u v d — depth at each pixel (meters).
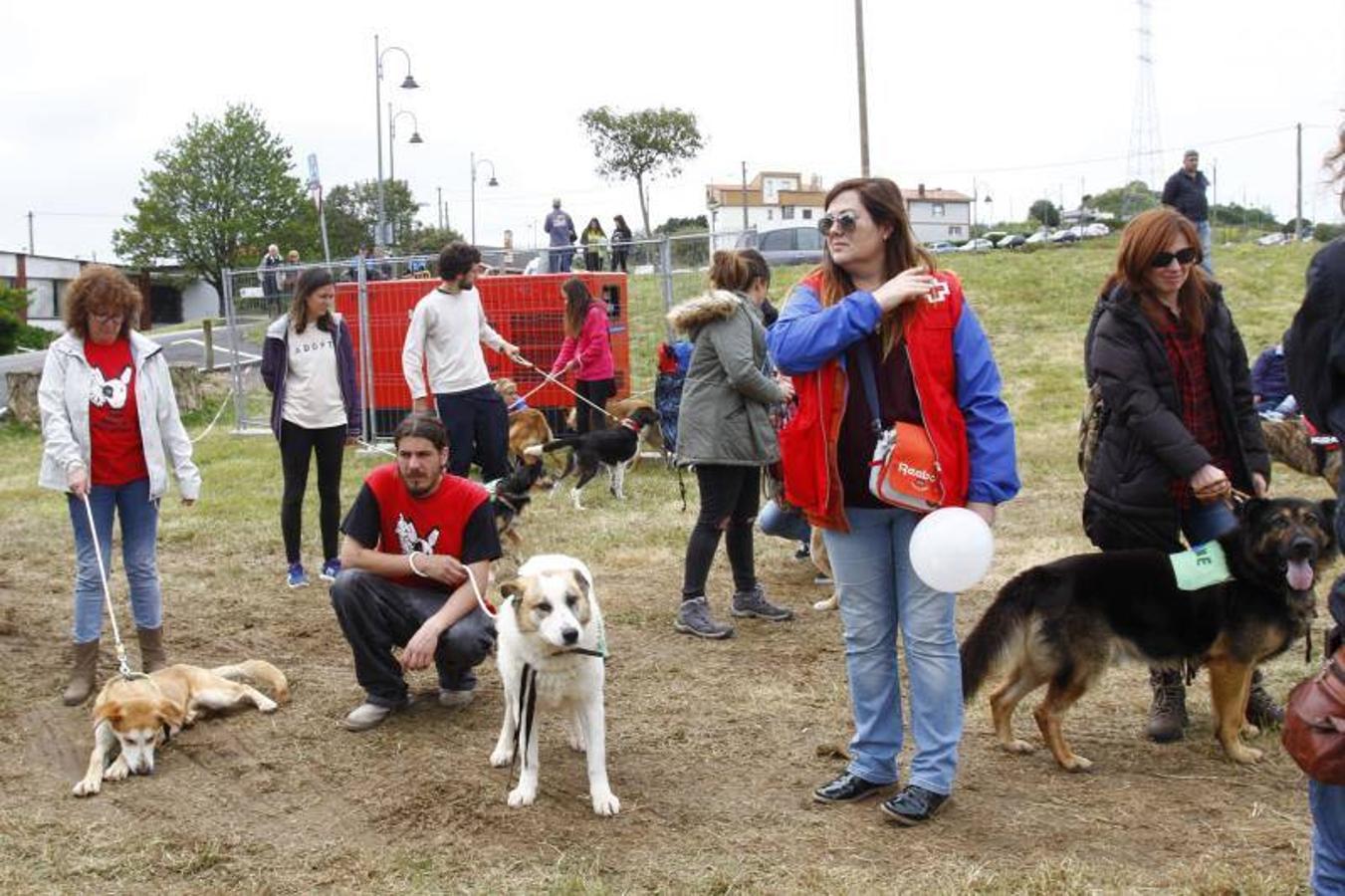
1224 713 4.50
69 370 5.28
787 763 4.62
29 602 7.24
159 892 3.68
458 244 7.80
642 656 6.00
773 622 6.58
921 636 3.94
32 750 4.86
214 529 9.22
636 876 3.69
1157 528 4.54
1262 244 27.44
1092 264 24.09
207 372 17.83
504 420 8.20
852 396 3.86
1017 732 4.90
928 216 80.12
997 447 3.79
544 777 4.48
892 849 3.84
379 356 13.00
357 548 5.00
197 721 5.14
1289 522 4.16
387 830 4.07
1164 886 3.51
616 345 13.21
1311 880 2.76
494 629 5.07
